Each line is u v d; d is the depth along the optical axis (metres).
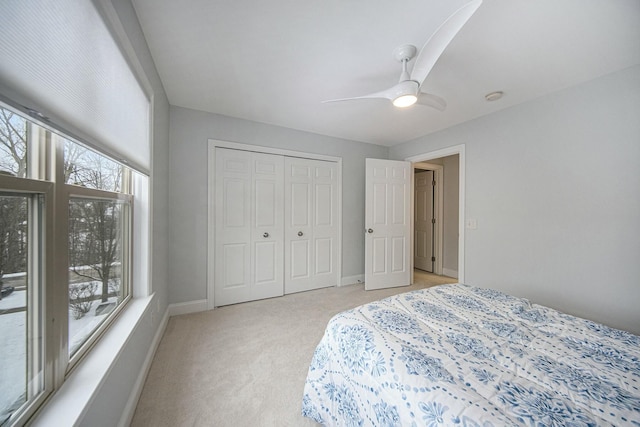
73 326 0.96
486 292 1.62
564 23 1.36
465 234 2.87
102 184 1.20
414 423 0.73
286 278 3.21
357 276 3.77
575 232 2.03
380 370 0.91
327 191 3.50
